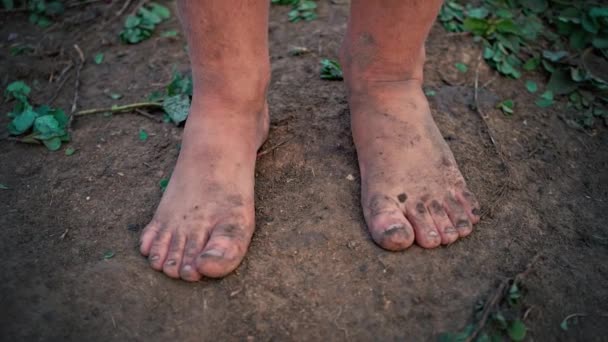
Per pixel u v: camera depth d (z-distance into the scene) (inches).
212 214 19.0
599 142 24.6
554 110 25.8
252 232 19.6
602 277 19.4
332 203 21.0
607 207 21.9
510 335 17.6
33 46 29.8
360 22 19.9
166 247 18.9
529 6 30.4
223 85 19.3
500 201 21.5
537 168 23.1
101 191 22.0
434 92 25.9
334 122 24.0
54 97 26.6
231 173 19.6
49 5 31.9
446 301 18.4
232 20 17.7
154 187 22.0
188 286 18.6
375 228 19.3
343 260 19.3
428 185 19.9
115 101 26.1
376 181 20.2
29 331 17.6
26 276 19.0
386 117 21.0
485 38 28.9
